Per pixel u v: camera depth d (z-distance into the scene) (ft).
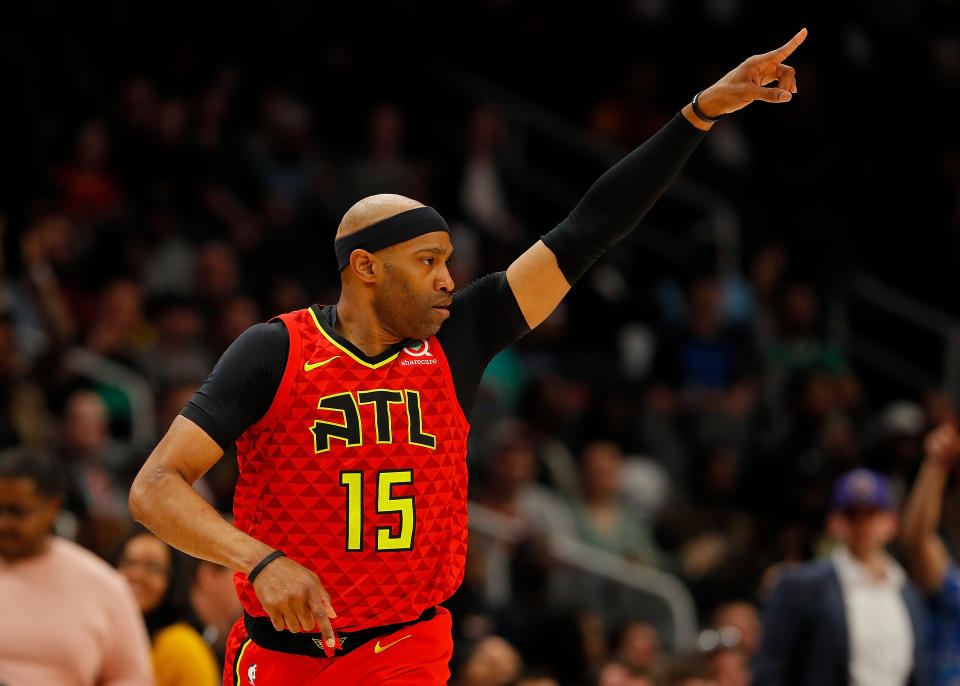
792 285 77.61
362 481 19.71
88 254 60.80
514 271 21.39
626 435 64.69
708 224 81.20
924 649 38.91
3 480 25.22
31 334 55.01
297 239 66.18
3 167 61.93
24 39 67.67
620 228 21.12
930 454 40.09
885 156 91.66
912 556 40.32
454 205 73.56
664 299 78.18
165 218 63.26
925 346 85.35
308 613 18.10
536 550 50.34
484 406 60.39
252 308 58.85
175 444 19.25
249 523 20.17
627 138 85.05
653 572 53.21
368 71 80.48
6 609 25.20
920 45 97.60
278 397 19.70
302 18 78.74
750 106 88.12
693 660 42.04
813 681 38.01
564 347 72.59
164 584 28.96
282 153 70.79
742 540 59.98
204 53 75.41
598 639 46.34
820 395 66.64
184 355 55.77
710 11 92.68
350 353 20.06
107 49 72.43
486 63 85.56
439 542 20.29
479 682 37.78
